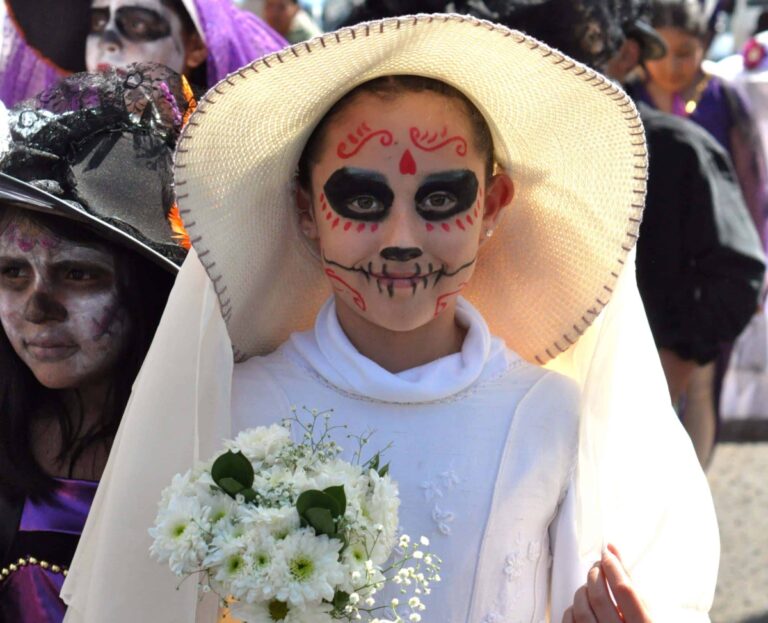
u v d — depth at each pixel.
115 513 2.31
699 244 4.26
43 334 2.57
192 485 2.09
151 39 3.86
